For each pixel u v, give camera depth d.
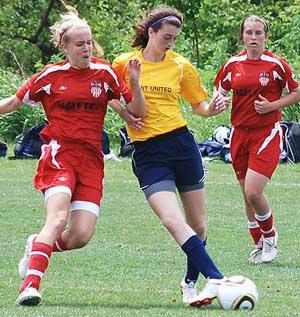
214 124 43.34
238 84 18.97
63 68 14.60
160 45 15.09
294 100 19.00
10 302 14.50
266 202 18.97
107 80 14.66
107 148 37.81
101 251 19.78
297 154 37.72
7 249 19.81
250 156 19.05
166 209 14.52
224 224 23.72
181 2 64.12
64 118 14.61
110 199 27.97
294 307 14.59
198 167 15.03
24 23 70.56
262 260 19.00
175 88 15.09
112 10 69.31
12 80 48.16
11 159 38.19
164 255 19.44
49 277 16.97
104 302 14.80
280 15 62.53
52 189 14.34
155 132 14.84
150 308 14.31
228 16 63.84
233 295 14.26
